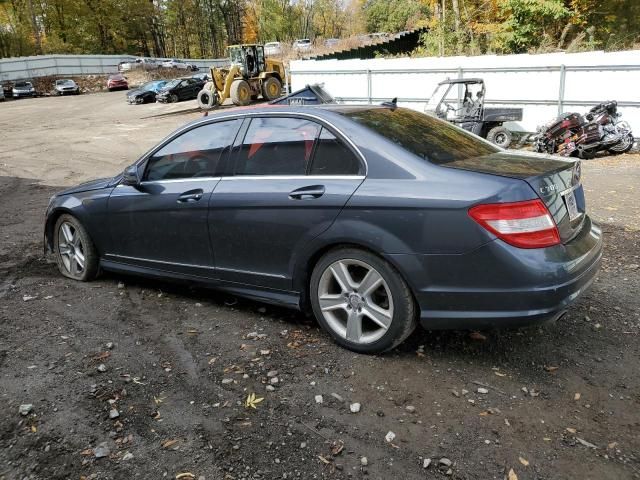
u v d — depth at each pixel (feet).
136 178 14.38
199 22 275.80
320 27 284.61
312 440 8.70
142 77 172.55
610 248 17.98
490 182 9.80
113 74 165.58
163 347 11.96
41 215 26.37
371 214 10.53
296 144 12.00
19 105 120.57
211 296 14.96
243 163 12.72
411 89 52.39
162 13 258.78
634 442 8.48
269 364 11.10
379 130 11.40
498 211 9.55
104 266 15.84
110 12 219.82
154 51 266.36
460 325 10.21
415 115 13.34
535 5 66.64
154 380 10.59
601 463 8.03
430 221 9.97
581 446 8.41
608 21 70.49
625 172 31.89
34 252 19.63
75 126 77.77
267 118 12.63
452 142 12.02
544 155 12.23
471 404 9.53
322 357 11.32
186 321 13.32
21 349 11.93
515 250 9.49
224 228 12.71
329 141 11.53
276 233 11.88
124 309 14.14
